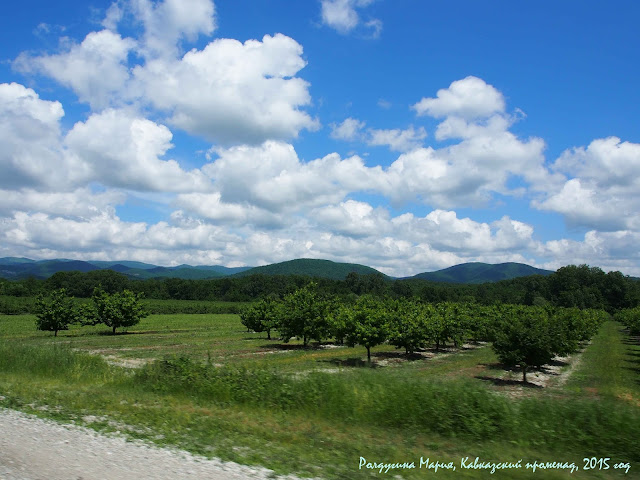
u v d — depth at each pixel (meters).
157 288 139.38
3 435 7.50
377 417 9.41
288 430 8.88
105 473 5.66
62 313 45.00
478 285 164.25
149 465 6.08
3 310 73.56
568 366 33.06
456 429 8.67
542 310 50.88
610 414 8.07
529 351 24.80
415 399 9.42
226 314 93.62
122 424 8.84
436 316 39.03
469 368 30.22
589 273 144.62
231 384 12.25
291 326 38.06
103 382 15.09
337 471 6.39
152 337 46.25
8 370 16.47
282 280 158.00
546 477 6.47
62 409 10.15
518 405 9.03
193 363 14.60
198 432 8.35
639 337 64.56
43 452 6.54
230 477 5.73
